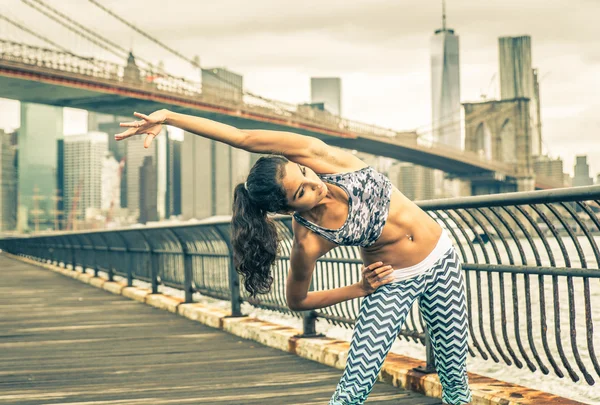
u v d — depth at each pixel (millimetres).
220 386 3840
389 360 3846
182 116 2105
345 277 4582
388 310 2225
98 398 3619
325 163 2125
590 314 2785
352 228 2111
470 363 6730
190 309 7078
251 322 5789
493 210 3199
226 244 6289
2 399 3617
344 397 2211
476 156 91312
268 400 3461
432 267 2248
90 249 13727
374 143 72375
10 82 45469
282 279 5508
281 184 2029
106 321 7070
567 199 2602
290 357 4703
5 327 6742
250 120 57062
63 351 5262
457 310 2293
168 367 4488
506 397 2961
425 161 85750
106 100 51125
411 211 2234
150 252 8930
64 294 10578
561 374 2963
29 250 25750
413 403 3256
